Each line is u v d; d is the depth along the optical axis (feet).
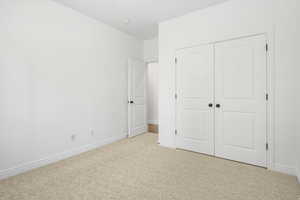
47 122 8.38
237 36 8.38
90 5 9.10
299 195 5.70
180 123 10.50
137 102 14.42
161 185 6.40
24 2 7.43
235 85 8.52
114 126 12.46
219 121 9.05
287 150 7.22
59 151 8.92
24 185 6.39
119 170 7.66
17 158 7.31
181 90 10.39
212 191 5.99
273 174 7.18
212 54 9.19
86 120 10.37
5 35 6.87
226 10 8.70
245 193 5.85
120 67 12.95
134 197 5.66
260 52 7.82
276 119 7.45
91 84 10.64
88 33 10.39
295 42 6.98
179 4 9.02
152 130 16.14
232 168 7.79
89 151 10.27
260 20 7.77
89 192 5.95
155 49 14.88
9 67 7.01
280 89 7.33
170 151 10.17
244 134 8.31
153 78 18.75
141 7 9.34
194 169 7.72
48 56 8.36
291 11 7.05
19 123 7.35
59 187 6.26
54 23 8.60
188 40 10.02
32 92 7.77
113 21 11.18
